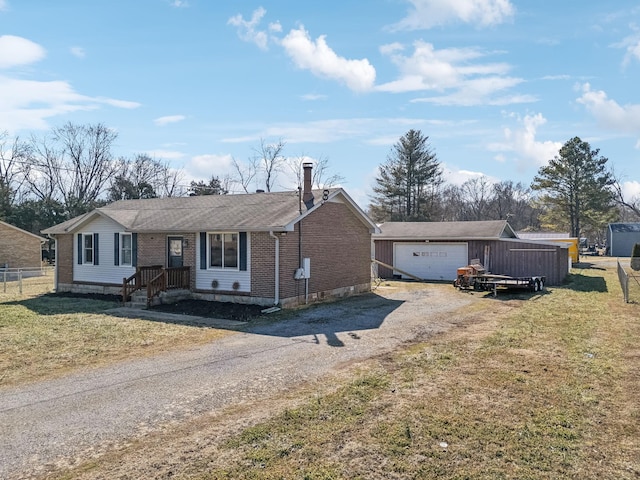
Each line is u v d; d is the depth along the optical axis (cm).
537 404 693
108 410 683
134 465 516
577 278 2730
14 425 629
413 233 2727
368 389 762
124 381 823
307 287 1741
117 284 1981
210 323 1358
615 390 753
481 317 1454
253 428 609
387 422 628
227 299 1706
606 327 1265
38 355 1000
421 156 5916
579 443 569
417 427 611
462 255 2602
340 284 1955
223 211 1877
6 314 1495
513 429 606
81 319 1416
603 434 593
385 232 2817
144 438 586
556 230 5866
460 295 1991
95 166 5353
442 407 682
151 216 2005
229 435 591
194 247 1775
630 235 5512
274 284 1608
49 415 665
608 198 5259
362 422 628
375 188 6112
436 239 2623
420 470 504
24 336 1174
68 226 2108
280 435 589
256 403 707
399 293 2061
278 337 1177
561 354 980
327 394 740
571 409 674
